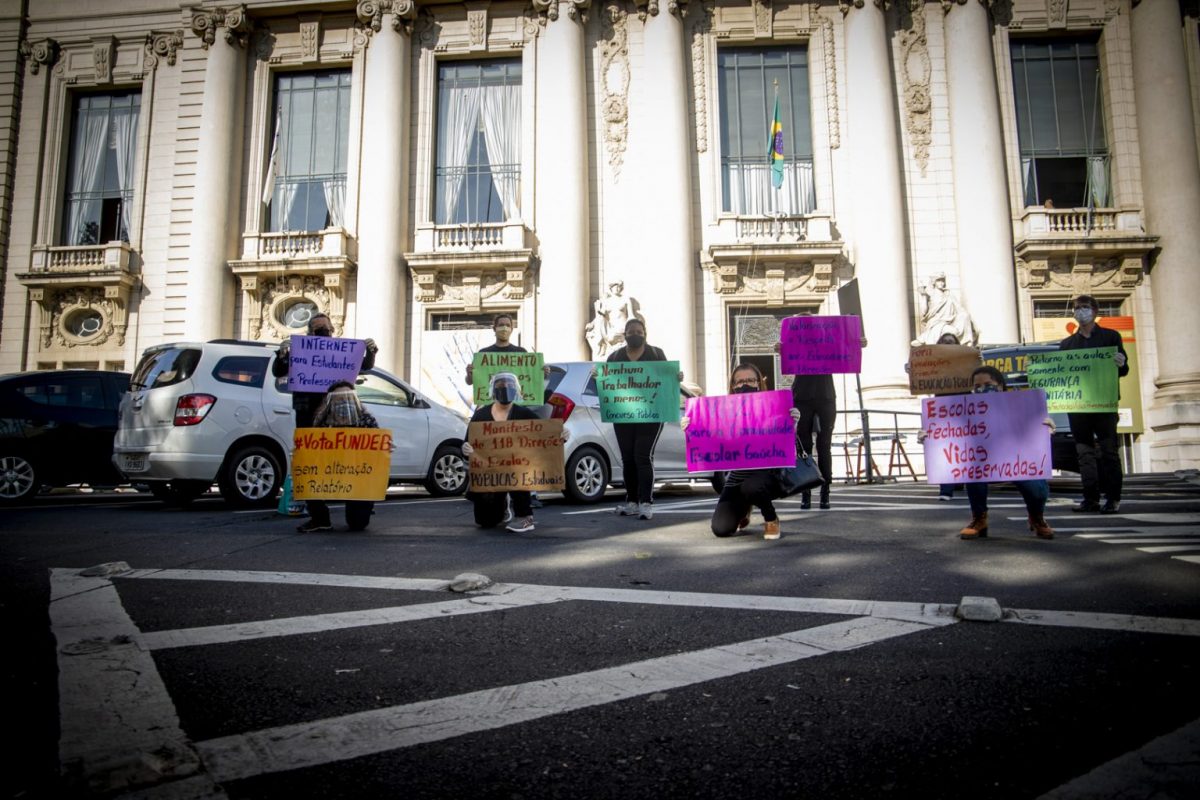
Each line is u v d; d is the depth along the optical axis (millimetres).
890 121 18219
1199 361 17297
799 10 19250
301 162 19828
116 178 20391
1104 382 6855
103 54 20312
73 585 3918
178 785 1697
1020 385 10805
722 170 19109
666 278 17828
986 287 17828
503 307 18562
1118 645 2750
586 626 3102
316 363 6719
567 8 18875
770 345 18297
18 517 7461
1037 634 2910
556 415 7672
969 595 3598
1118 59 19000
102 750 1860
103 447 10281
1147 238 17812
